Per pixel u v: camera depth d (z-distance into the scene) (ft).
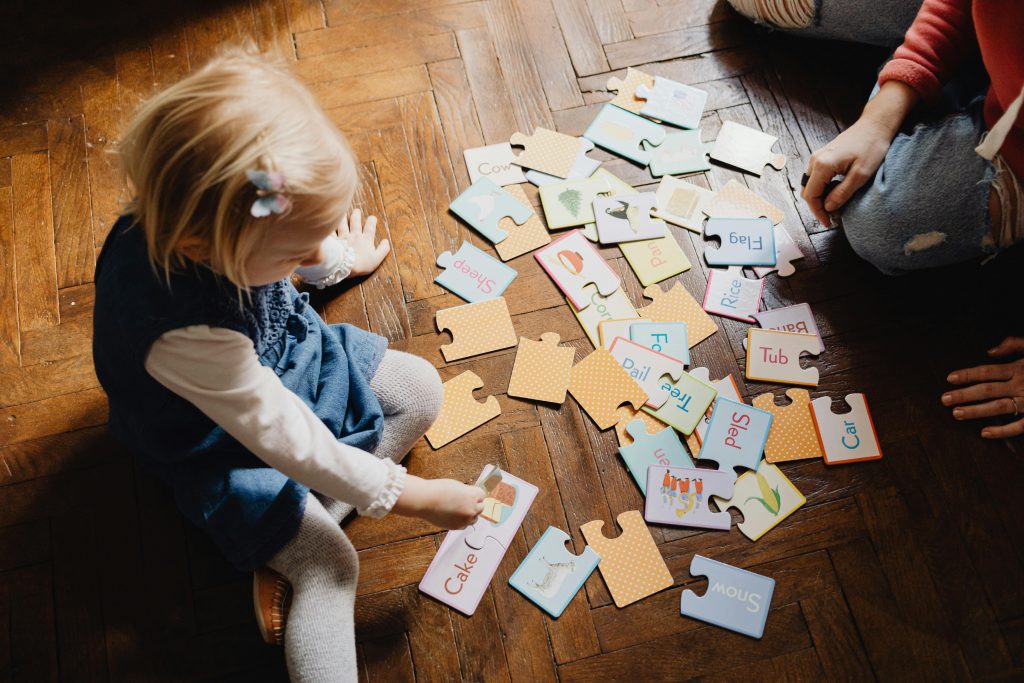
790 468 4.42
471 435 4.48
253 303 3.21
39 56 5.42
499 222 4.99
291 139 2.66
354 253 4.72
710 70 5.47
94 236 4.94
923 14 4.49
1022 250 4.92
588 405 4.52
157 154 2.62
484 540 4.23
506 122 5.28
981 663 4.05
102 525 4.27
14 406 4.52
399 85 5.37
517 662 4.05
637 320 4.73
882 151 4.56
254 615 4.10
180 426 3.45
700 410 4.51
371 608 4.11
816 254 4.93
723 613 4.12
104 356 3.30
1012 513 4.34
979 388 4.52
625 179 5.13
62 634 4.06
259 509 3.46
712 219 4.99
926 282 4.86
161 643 4.05
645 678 4.02
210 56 5.42
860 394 4.59
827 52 5.49
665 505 4.31
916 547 4.27
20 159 5.14
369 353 4.04
